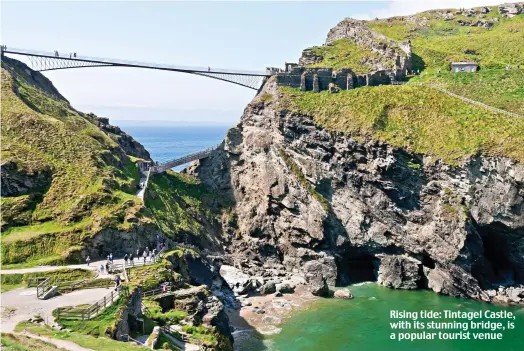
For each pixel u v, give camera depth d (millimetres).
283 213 115062
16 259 70438
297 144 117000
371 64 142750
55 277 65562
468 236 97938
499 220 96125
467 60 140500
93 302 55344
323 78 127875
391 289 101500
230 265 110750
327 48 158750
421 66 140875
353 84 127875
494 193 96625
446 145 103250
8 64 115188
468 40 158000
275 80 129500
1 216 76625
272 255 116625
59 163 89750
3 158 83625
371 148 107688
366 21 187625
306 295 96312
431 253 100688
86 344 45031
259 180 121312
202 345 56969
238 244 119875
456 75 130375
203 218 119312
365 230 108312
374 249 107750
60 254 73000
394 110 114625
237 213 125062
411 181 104812
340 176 111438
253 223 118875
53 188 84812
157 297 65875
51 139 93750
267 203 117625
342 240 108875
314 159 114188
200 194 126375
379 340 74500
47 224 78625
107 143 108562
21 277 64562
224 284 96000
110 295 56219
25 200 80562
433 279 99875
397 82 129875
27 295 58125
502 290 96875
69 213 80312
